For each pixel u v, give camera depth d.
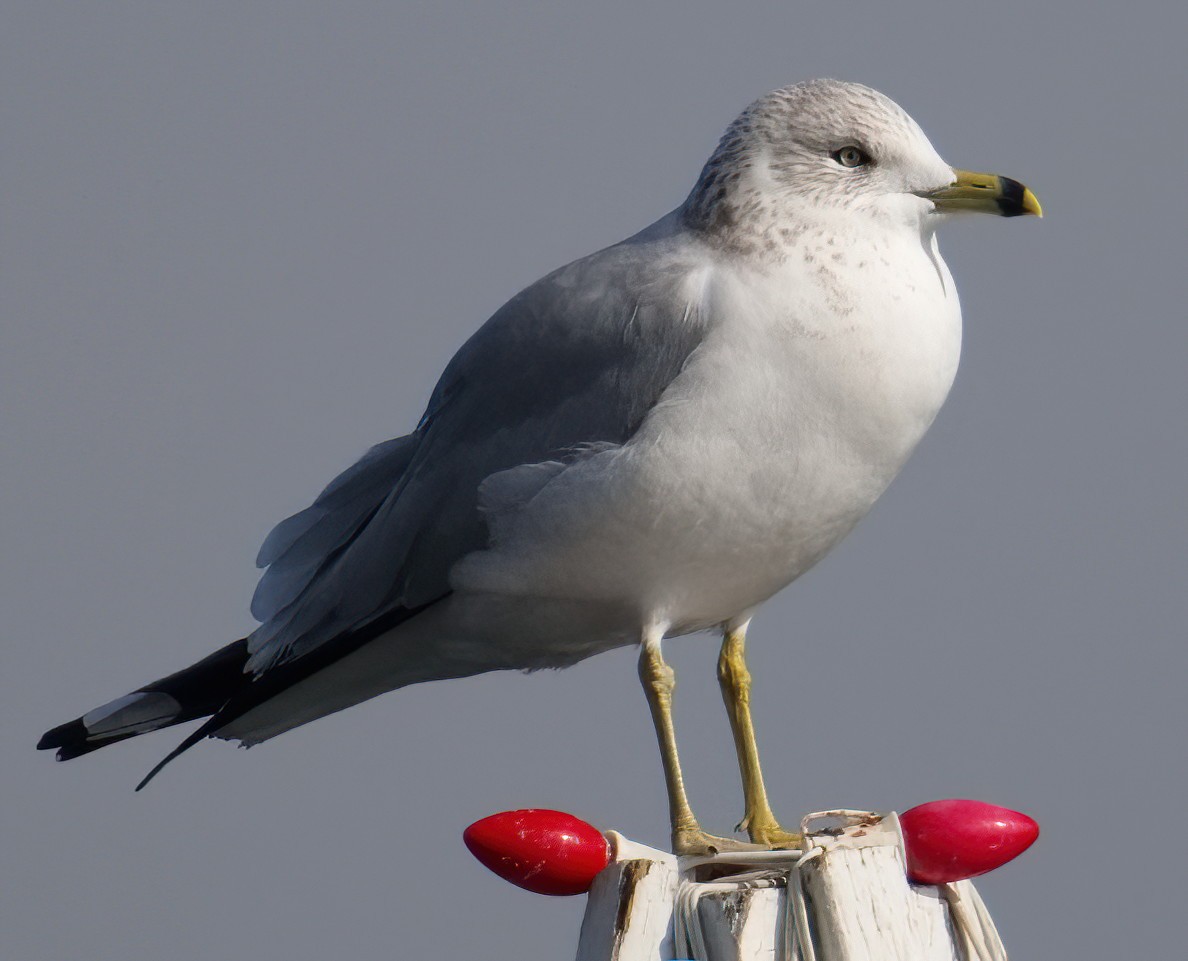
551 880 6.57
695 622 8.59
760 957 6.21
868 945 6.14
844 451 7.79
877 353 7.65
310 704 9.54
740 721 8.78
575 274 8.37
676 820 8.02
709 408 7.70
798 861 6.29
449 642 8.91
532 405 8.30
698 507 7.81
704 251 8.01
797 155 7.94
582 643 8.72
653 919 6.43
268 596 9.43
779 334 7.64
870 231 7.87
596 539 7.98
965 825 6.33
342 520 9.40
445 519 8.53
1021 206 8.00
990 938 6.50
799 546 8.12
